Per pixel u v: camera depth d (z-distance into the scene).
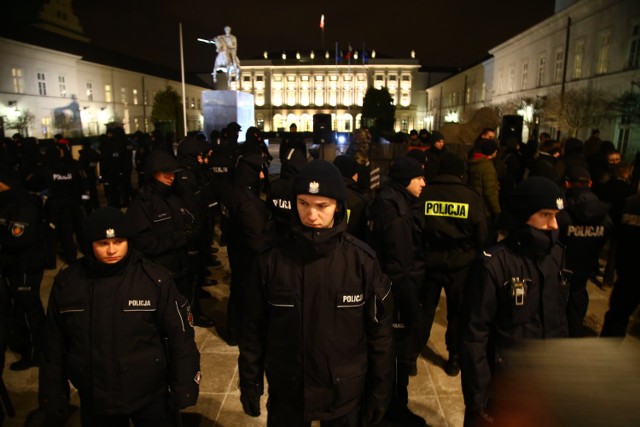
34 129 37.41
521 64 35.19
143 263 2.24
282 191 3.51
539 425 0.74
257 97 81.12
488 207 5.66
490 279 2.12
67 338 2.20
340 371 1.92
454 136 14.15
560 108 20.83
